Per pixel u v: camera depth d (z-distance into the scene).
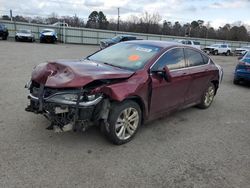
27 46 24.39
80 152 3.76
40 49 22.03
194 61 5.62
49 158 3.54
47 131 4.33
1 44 24.59
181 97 5.25
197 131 4.94
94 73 3.70
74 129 3.64
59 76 3.68
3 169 3.23
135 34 43.12
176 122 5.33
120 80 3.93
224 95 8.20
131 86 3.95
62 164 3.43
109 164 3.52
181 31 71.06
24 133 4.22
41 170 3.26
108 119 3.88
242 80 10.08
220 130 5.09
